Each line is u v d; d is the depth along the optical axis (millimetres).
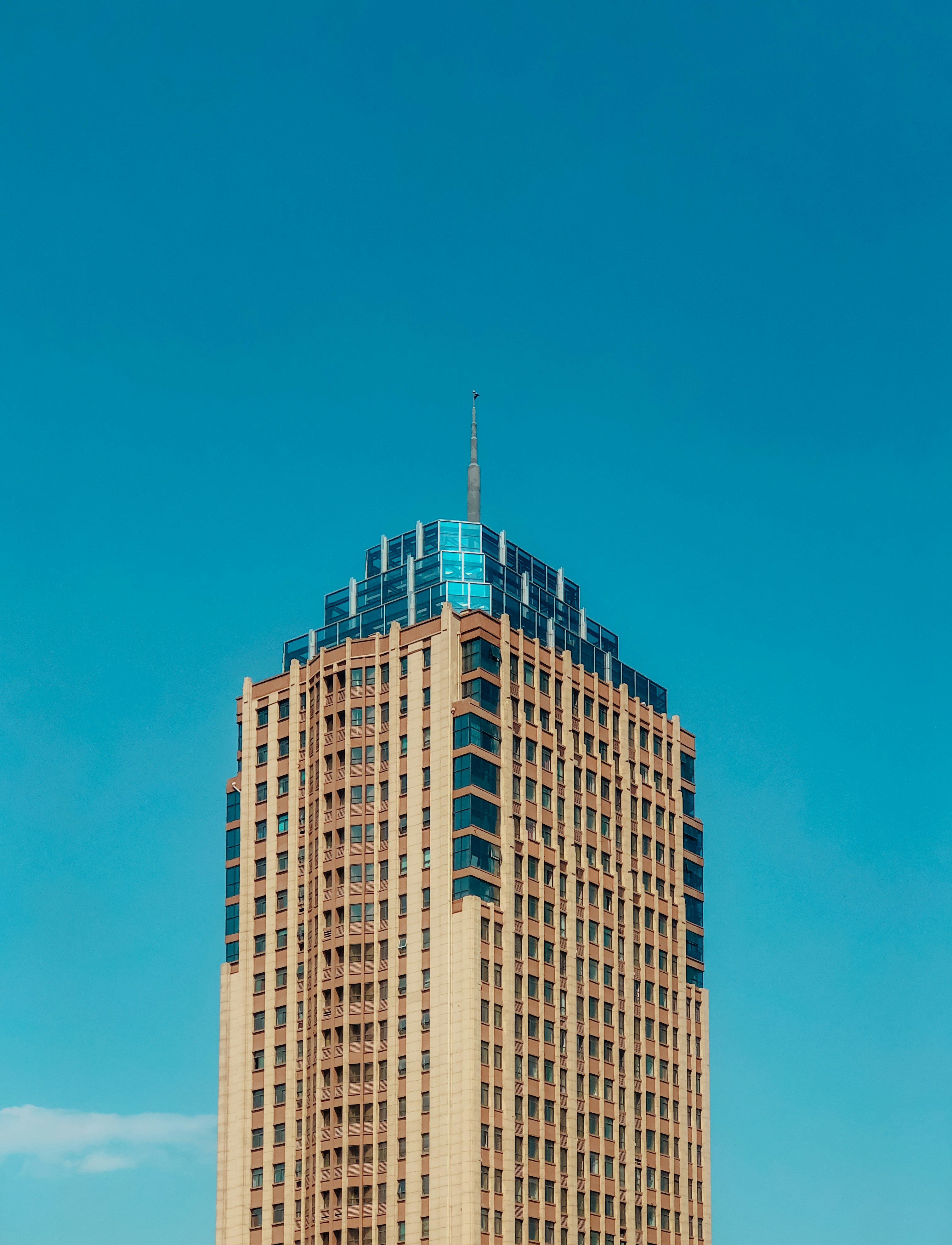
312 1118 149625
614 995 162000
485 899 148250
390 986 148875
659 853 173875
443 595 161125
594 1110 155750
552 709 162750
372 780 155750
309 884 157000
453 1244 138375
